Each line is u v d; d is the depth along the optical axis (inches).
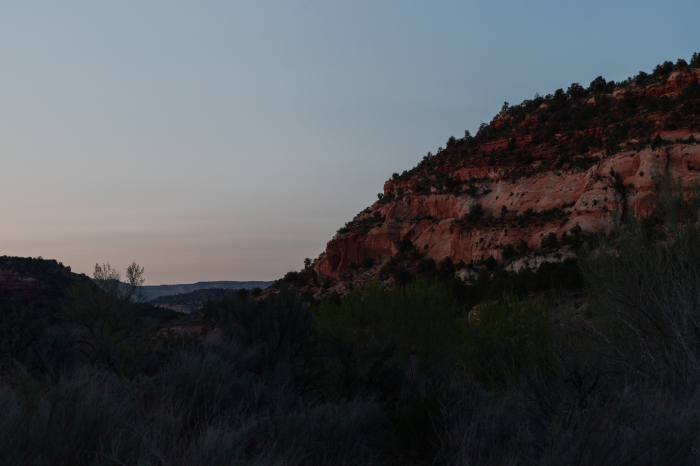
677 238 277.1
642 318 272.8
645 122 3462.1
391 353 275.7
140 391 188.5
